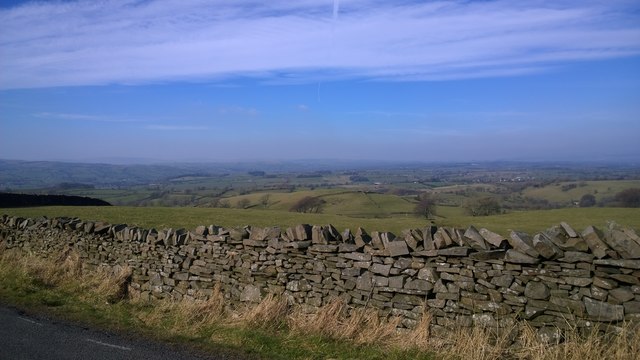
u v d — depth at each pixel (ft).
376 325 27.07
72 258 42.24
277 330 27.76
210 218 103.19
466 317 25.63
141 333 27.17
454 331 25.64
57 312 30.91
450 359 23.22
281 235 32.65
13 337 25.63
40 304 32.40
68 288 36.65
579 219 92.32
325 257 30.58
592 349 21.91
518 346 23.79
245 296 32.35
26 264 40.88
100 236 41.88
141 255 38.60
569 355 22.08
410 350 24.30
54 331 26.96
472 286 25.85
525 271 24.70
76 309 31.65
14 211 107.45
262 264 32.76
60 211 110.32
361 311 28.17
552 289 24.02
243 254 33.55
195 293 34.65
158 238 37.76
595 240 23.29
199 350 24.56
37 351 23.62
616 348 21.63
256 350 24.62
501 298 25.07
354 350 24.71
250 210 126.52
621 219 90.02
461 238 26.53
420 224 93.97
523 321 24.31
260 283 32.55
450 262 26.68
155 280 37.01
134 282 38.11
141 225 87.20
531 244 24.77
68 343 24.99
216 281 34.19
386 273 28.17
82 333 26.81
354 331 26.71
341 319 28.14
